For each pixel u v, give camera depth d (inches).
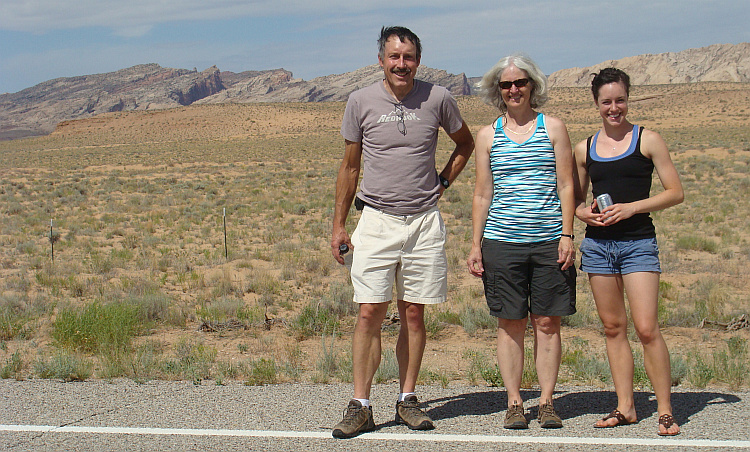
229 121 5935.0
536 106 172.7
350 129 174.2
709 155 1940.2
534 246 169.3
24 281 505.0
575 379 238.2
